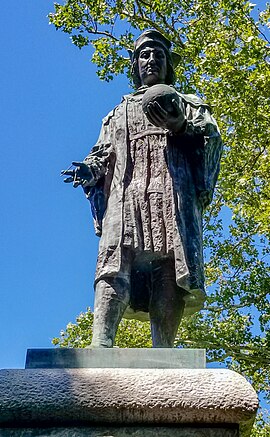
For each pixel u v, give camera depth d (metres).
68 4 13.48
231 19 12.52
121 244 4.38
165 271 4.46
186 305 4.52
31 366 3.83
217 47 12.27
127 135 4.79
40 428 3.56
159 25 13.54
